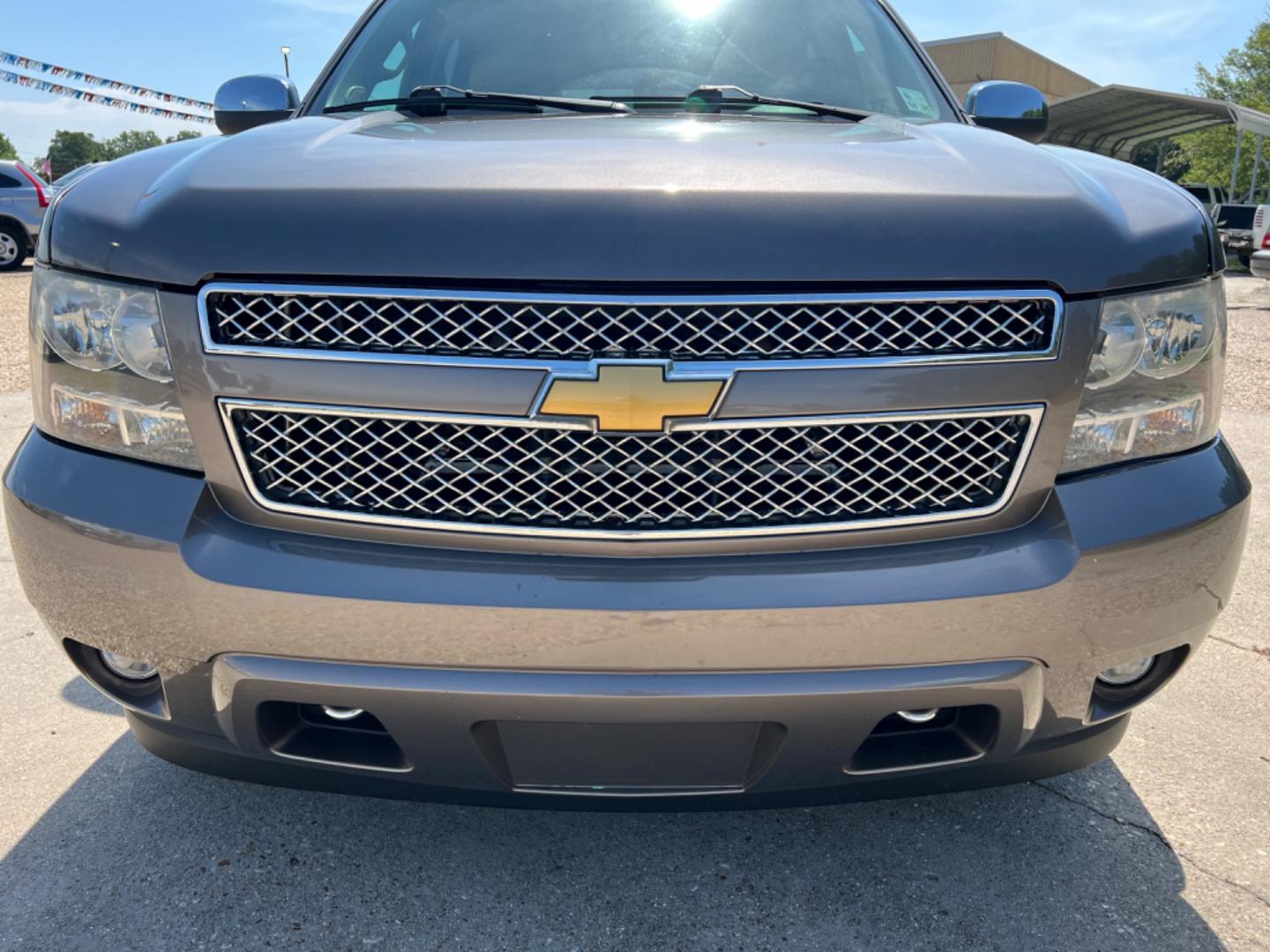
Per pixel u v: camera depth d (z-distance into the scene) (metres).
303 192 1.48
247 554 1.46
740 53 2.45
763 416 1.41
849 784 1.57
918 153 1.70
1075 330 1.47
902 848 1.92
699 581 1.42
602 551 1.44
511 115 2.12
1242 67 40.00
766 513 1.45
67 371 1.60
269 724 1.55
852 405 1.42
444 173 1.51
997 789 2.11
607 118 2.06
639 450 1.42
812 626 1.42
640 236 1.39
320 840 1.93
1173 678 1.70
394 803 2.04
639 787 1.52
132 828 1.95
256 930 1.70
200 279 1.45
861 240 1.42
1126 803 2.06
